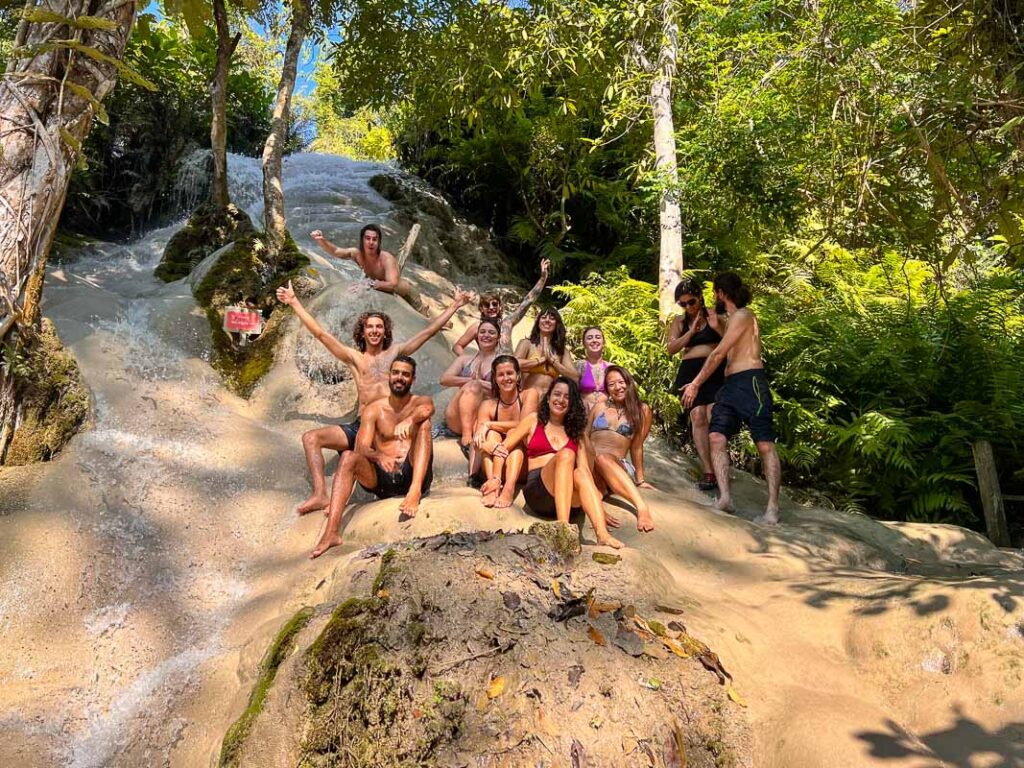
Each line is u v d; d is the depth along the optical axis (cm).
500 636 291
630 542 421
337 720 277
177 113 1141
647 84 847
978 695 283
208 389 567
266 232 691
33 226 433
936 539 515
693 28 788
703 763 268
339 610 303
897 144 542
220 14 688
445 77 909
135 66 1070
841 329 718
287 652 308
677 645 301
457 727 266
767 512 500
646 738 262
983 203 463
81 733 307
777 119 664
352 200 1077
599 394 545
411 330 631
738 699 287
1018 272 722
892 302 789
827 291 859
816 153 651
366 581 339
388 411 451
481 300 563
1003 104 403
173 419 514
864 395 714
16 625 347
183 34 1153
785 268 925
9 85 416
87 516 405
